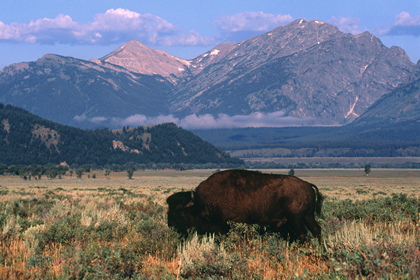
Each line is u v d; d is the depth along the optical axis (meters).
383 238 16.86
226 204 20.34
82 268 15.02
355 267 14.16
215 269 15.31
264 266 16.58
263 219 20.42
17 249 18.83
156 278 15.41
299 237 20.00
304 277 14.14
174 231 20.33
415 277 13.41
